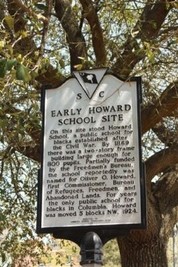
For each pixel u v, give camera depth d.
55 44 9.15
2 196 11.20
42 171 6.03
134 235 9.66
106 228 5.68
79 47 9.61
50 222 5.82
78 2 10.11
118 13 9.36
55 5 9.84
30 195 11.05
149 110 9.08
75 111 6.20
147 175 9.71
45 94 6.31
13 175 10.47
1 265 10.97
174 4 8.12
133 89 6.14
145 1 9.54
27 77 5.31
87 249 5.50
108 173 5.90
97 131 6.08
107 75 6.25
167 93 8.81
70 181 5.95
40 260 12.16
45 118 6.22
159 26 9.52
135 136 5.98
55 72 8.68
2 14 8.01
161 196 10.38
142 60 8.62
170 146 10.03
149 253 9.68
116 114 6.09
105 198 5.80
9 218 11.16
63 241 12.28
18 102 8.02
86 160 6.00
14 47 7.52
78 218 5.78
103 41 9.25
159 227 9.94
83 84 6.26
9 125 7.61
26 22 7.86
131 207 5.71
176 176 10.55
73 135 6.12
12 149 9.49
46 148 6.12
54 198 5.90
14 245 11.44
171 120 10.57
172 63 8.80
